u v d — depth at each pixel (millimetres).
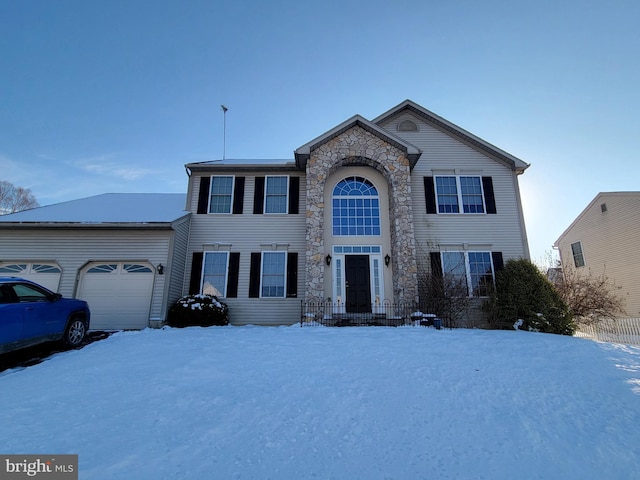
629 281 18156
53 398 4938
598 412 4469
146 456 3404
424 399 4844
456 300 12258
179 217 13172
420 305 12445
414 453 3486
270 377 5730
